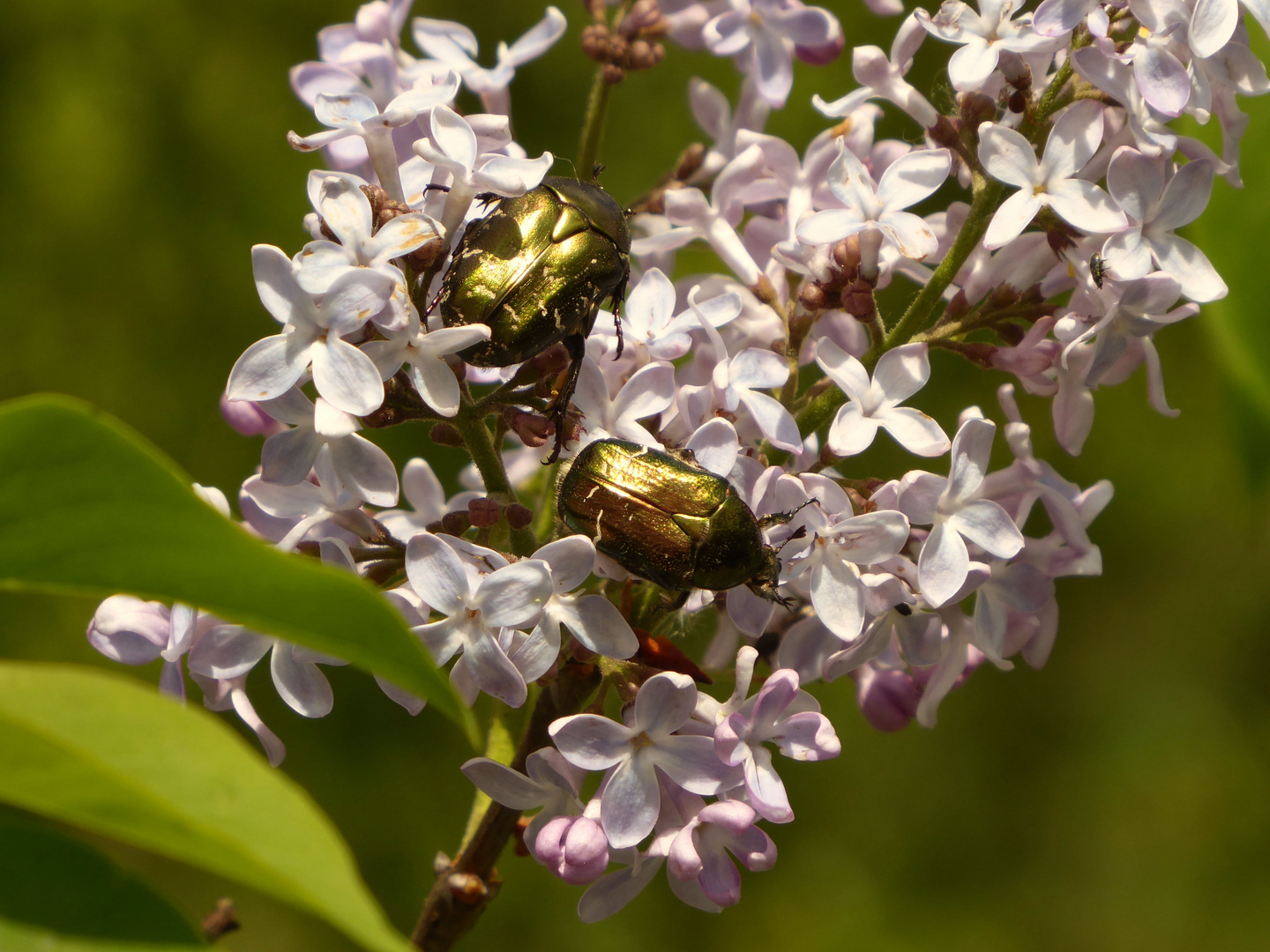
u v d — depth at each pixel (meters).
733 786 0.35
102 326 0.83
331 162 0.37
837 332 0.38
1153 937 0.85
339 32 0.39
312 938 0.75
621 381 0.37
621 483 0.36
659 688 0.35
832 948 0.83
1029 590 0.36
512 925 0.79
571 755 0.35
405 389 0.36
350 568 0.35
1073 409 0.37
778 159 0.38
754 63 0.39
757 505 0.36
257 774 0.32
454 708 0.32
